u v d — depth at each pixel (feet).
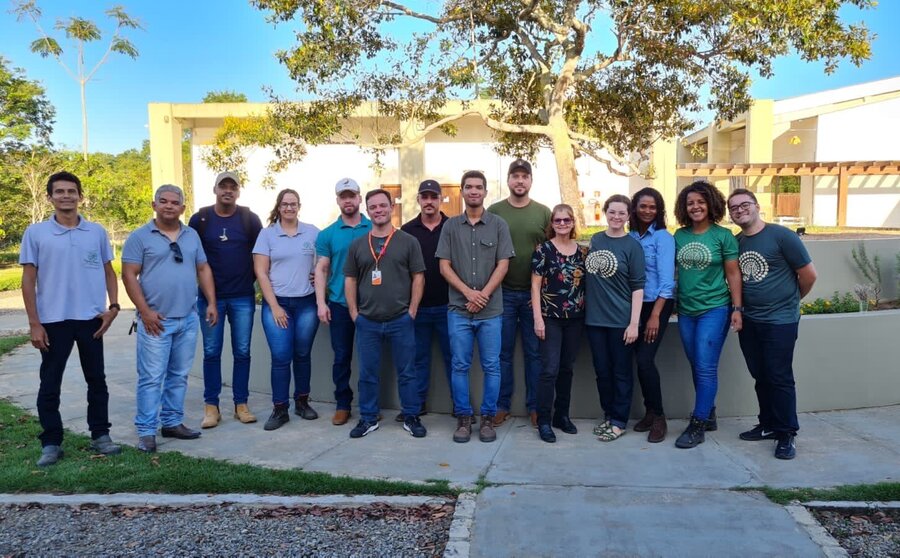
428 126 41.75
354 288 17.49
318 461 15.69
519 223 17.72
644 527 11.91
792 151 96.22
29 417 19.52
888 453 15.58
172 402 17.54
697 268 16.21
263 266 18.45
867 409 19.40
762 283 15.57
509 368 18.66
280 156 45.83
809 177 90.84
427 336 19.21
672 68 37.96
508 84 42.16
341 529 12.14
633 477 14.34
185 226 17.46
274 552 11.32
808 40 28.68
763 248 15.55
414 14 36.22
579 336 17.26
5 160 93.45
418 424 17.76
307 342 19.19
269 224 19.03
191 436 17.57
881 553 10.97
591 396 19.13
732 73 35.37
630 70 39.65
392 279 17.12
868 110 84.99
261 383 22.88
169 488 13.98
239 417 19.21
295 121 40.22
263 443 17.17
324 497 13.42
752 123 83.35
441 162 83.76
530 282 17.99
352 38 34.81
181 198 16.89
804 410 19.15
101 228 16.33
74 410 20.48
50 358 15.65
